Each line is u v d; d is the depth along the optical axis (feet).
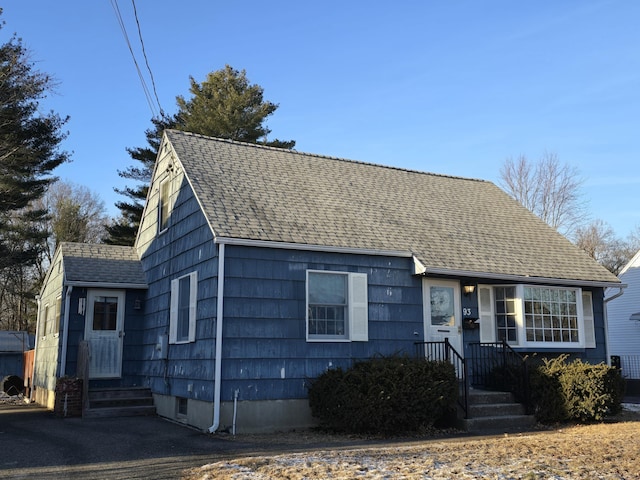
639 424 41.60
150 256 53.62
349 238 42.78
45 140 79.82
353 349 41.22
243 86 119.34
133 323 53.01
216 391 36.35
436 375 38.27
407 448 30.27
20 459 28.04
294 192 47.03
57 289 55.93
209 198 41.34
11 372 86.69
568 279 50.19
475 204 59.16
